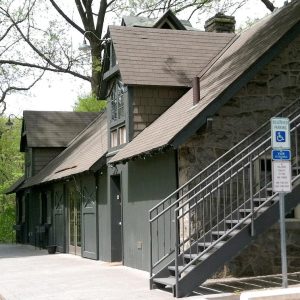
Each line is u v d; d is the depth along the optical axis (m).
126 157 13.06
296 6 13.70
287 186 8.74
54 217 22.25
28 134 26.05
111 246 16.02
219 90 11.93
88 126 25.83
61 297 10.23
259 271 12.01
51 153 26.14
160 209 12.87
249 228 10.08
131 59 15.09
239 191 12.03
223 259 9.91
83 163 17.70
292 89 12.70
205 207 11.84
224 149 12.17
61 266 15.55
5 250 23.12
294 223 12.30
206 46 16.42
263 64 11.97
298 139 12.35
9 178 42.16
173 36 16.42
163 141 11.50
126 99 14.72
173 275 10.89
